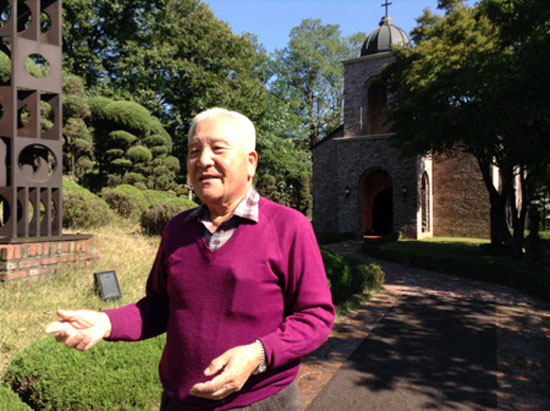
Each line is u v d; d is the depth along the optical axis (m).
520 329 5.89
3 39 5.34
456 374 4.20
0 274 4.66
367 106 22.14
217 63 23.98
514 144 10.50
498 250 14.02
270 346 1.12
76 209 9.39
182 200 12.38
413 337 5.42
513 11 10.13
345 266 7.37
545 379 4.09
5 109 5.22
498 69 10.38
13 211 5.16
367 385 3.90
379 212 25.12
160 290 1.53
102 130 18.03
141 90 21.14
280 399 1.27
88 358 2.65
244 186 1.38
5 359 3.17
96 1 20.64
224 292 1.25
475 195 20.66
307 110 37.09
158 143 18.52
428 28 16.70
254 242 1.29
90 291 4.92
